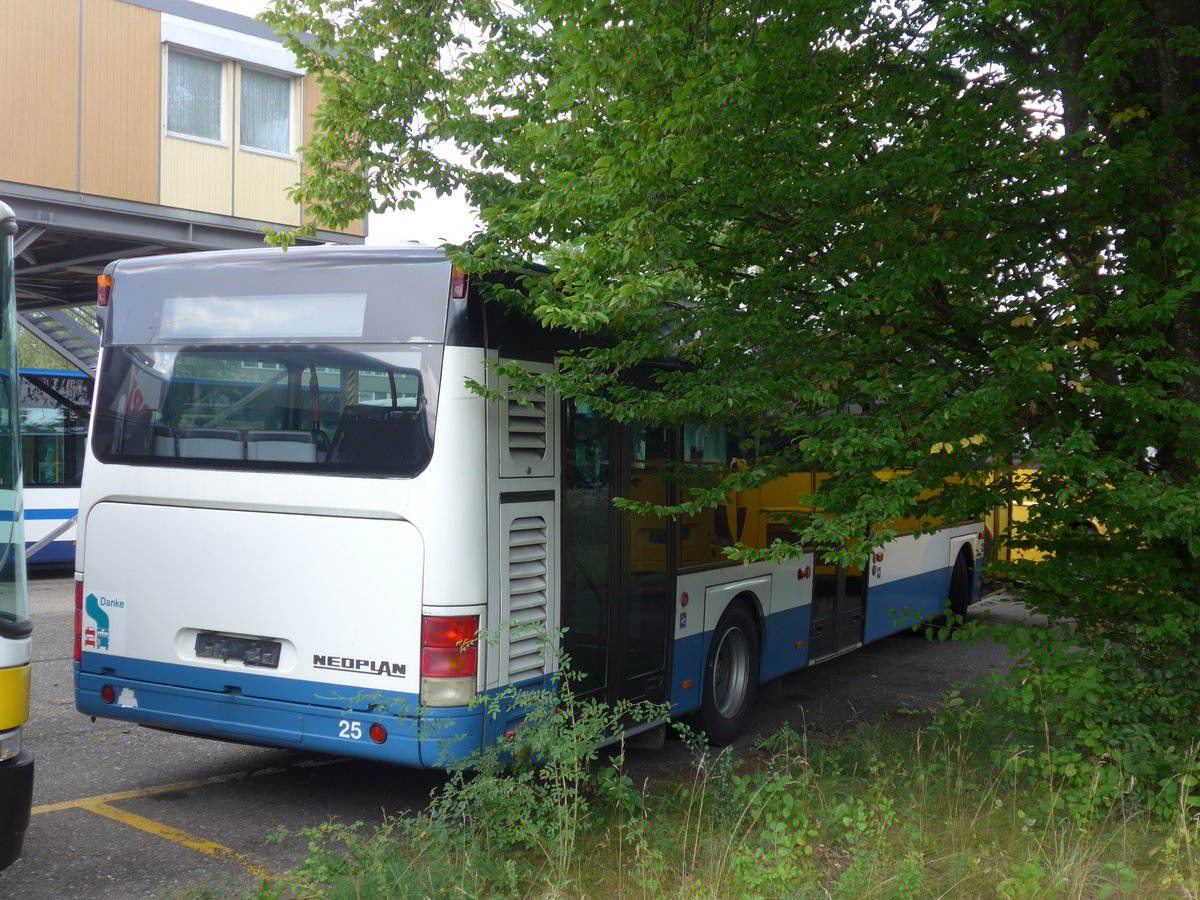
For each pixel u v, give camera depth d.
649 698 7.15
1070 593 6.34
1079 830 5.43
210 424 6.18
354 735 5.69
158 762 7.23
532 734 5.52
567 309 5.32
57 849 5.55
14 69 18.25
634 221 5.42
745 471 6.32
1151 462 6.18
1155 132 6.12
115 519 6.41
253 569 5.98
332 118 8.17
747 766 7.42
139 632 6.30
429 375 5.68
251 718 5.96
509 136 7.53
